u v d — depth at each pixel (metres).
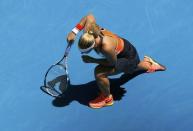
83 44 21.55
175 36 28.55
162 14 29.83
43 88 26.50
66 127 24.83
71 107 25.53
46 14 30.66
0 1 31.73
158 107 25.28
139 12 30.06
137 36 28.81
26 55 28.41
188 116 24.78
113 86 26.30
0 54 28.58
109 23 29.70
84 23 23.73
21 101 26.09
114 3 30.78
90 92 26.09
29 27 29.98
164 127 24.44
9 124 25.12
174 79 26.36
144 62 26.17
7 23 30.38
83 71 27.19
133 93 25.91
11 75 27.41
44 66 27.69
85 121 24.95
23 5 31.34
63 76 26.11
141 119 24.84
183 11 29.88
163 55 27.64
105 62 23.22
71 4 31.02
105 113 25.16
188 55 27.47
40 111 25.55
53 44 28.83
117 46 22.89
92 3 30.95
